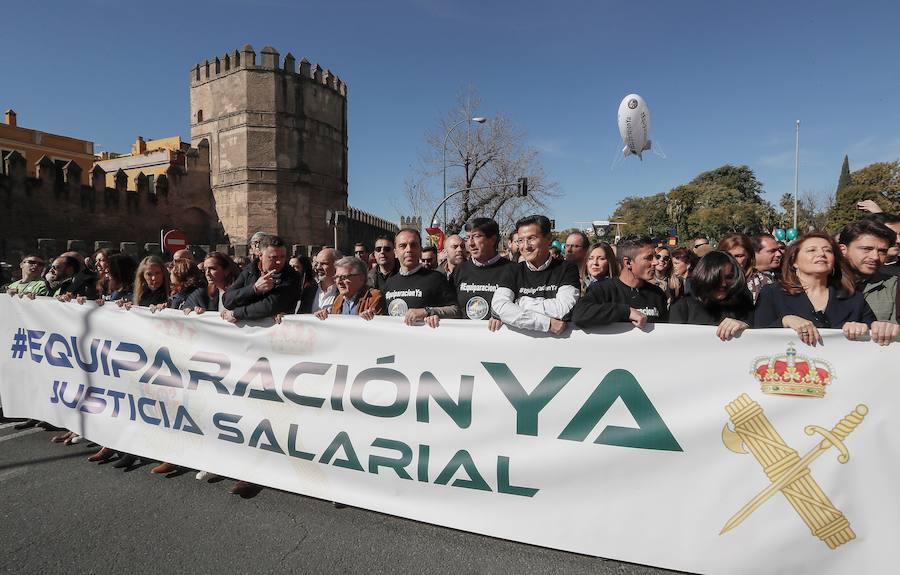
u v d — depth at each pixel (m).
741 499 2.36
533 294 3.26
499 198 35.19
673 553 2.45
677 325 2.51
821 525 2.25
